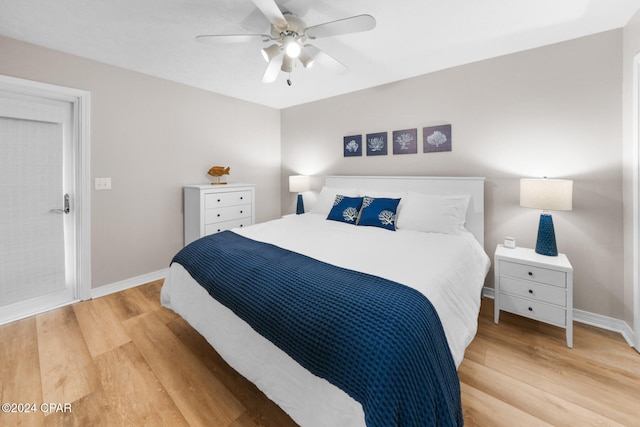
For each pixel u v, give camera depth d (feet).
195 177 11.24
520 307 6.88
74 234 8.50
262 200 13.94
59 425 4.32
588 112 7.11
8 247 7.52
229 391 5.04
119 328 7.02
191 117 10.98
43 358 5.85
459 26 6.68
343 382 3.21
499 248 7.76
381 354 3.11
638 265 6.07
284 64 6.87
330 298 3.94
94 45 7.52
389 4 5.82
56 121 8.07
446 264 5.45
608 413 4.51
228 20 6.35
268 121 14.03
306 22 6.31
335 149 12.39
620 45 6.70
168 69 9.21
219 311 5.36
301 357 3.65
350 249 6.30
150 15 6.17
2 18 6.24
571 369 5.54
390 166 10.75
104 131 8.74
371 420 2.88
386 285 4.26
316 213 11.13
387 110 10.66
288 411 4.04
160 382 5.22
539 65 7.70
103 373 5.42
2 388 5.02
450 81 9.16
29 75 7.34
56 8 5.90
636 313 6.14
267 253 5.88
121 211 9.27
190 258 6.31
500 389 5.03
